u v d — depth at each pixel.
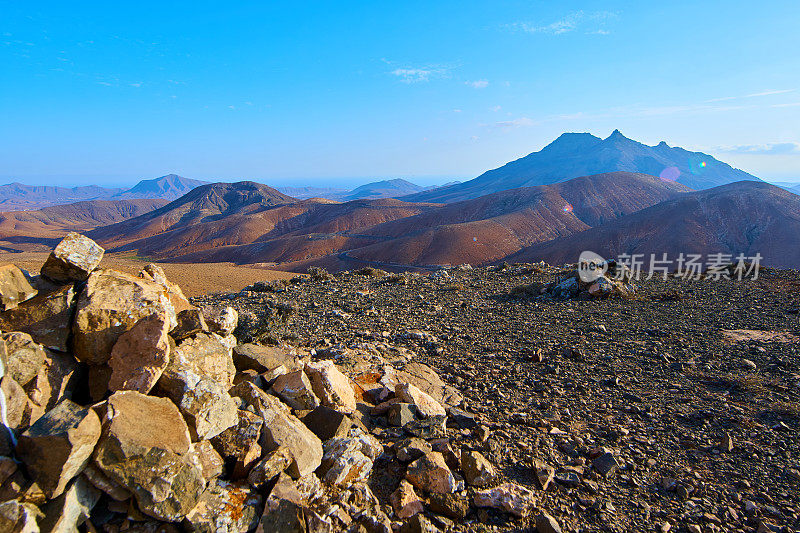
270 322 9.40
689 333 11.19
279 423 4.47
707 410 6.77
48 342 4.18
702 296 16.19
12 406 3.55
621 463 5.38
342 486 4.25
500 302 16.27
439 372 8.60
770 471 5.14
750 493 4.77
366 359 8.52
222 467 4.01
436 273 25.61
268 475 3.90
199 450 3.88
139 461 3.36
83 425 3.28
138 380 4.00
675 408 6.89
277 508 3.63
